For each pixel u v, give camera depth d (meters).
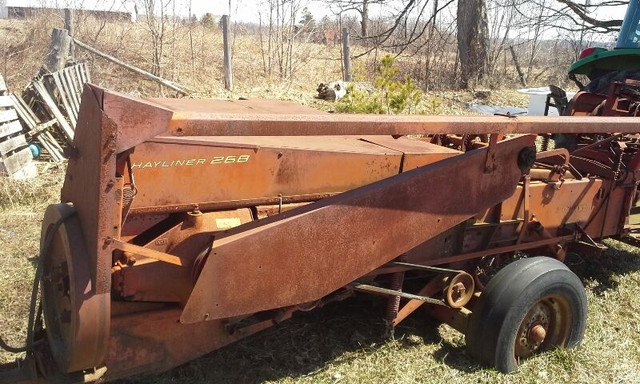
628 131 3.69
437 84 16.23
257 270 2.64
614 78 5.83
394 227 3.00
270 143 3.30
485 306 3.48
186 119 2.21
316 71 15.38
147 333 2.79
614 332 4.20
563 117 3.40
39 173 7.18
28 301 4.04
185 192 2.98
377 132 2.62
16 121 7.20
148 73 11.03
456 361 3.67
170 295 2.88
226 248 2.54
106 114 2.13
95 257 2.30
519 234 4.08
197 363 3.42
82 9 13.12
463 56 16.94
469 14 16.70
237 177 3.11
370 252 2.96
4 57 10.85
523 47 26.20
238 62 14.55
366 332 3.92
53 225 2.61
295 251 2.72
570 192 4.25
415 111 11.32
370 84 12.92
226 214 3.10
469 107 13.77
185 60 13.77
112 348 2.71
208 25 19.97
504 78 19.17
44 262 2.77
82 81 9.72
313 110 3.98
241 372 3.40
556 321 3.74
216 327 2.96
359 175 3.55
